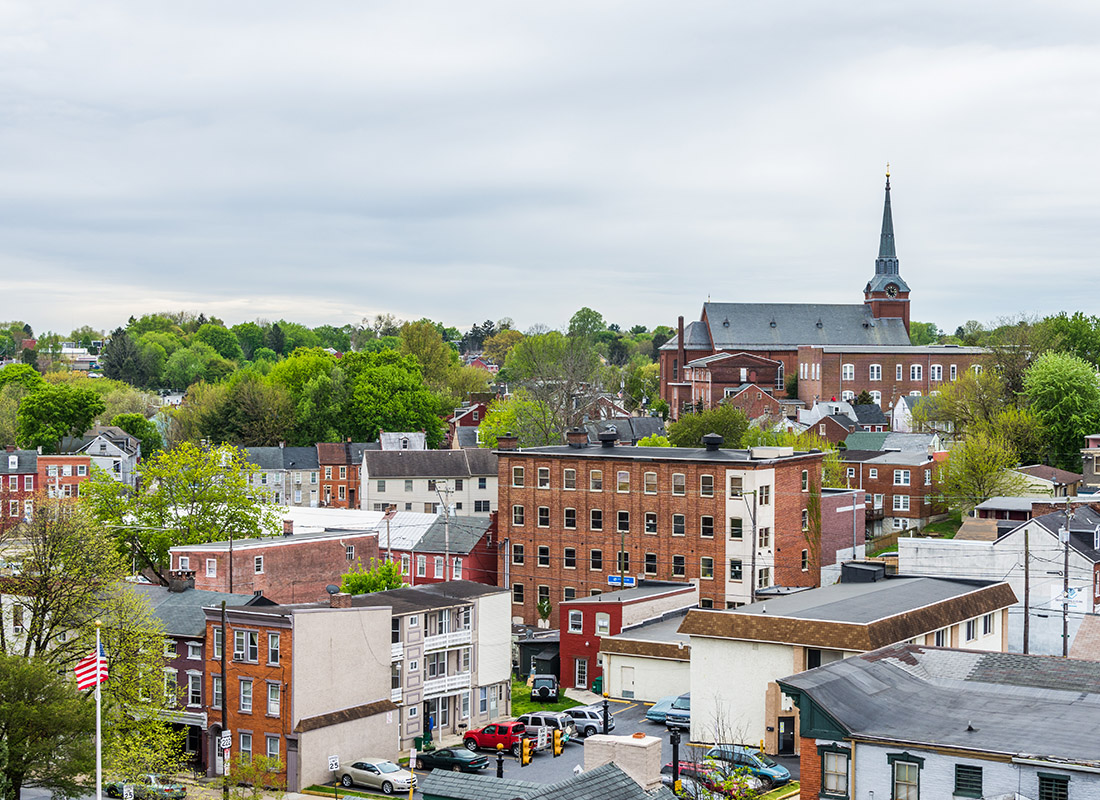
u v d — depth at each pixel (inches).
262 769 2576.3
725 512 4185.5
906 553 4094.5
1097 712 1957.4
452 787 1784.0
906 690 2089.1
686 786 2119.8
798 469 4372.5
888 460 6038.4
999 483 5782.5
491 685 3474.4
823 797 1916.8
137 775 2635.3
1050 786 1732.3
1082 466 6156.5
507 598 3543.3
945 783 1804.9
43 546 2898.6
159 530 4517.7
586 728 3102.9
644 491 4372.5
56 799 2444.6
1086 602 3747.5
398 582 4005.9
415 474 6860.2
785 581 4323.3
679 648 3371.1
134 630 2802.7
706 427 6515.8
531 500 4640.8
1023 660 2210.9
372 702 3036.4
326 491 7755.9
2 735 2285.9
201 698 3002.0
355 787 2792.8
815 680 2009.1
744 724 2805.1
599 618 3750.0
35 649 2876.5
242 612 2898.6
